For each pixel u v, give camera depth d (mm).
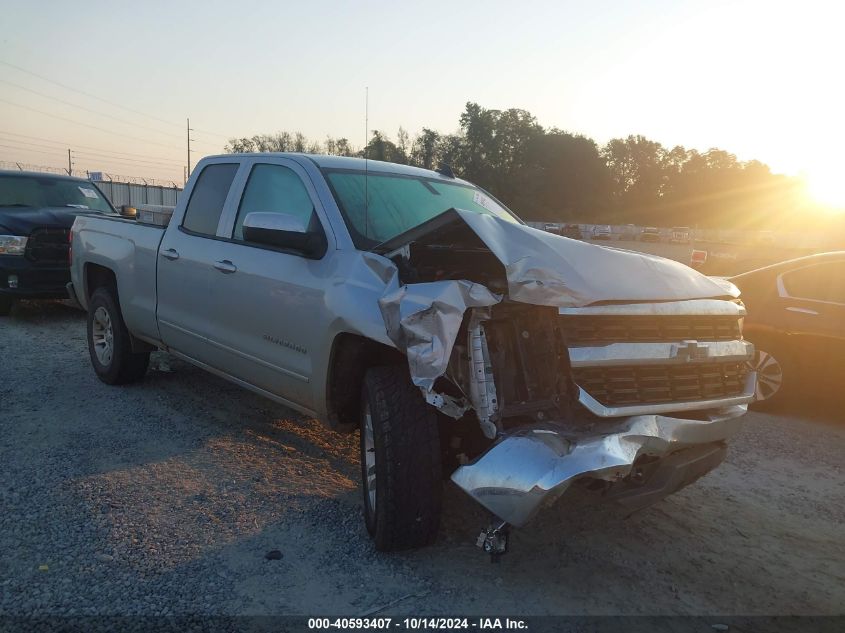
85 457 4586
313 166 4516
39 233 9156
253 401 6004
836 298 6508
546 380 3248
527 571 3480
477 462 3025
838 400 6516
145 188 33219
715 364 3627
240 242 4754
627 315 3244
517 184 91000
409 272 3557
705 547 3863
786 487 4867
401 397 3361
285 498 4148
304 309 4000
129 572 3262
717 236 63031
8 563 3279
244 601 3088
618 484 3373
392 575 3354
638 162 124062
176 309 5266
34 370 6668
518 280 3074
